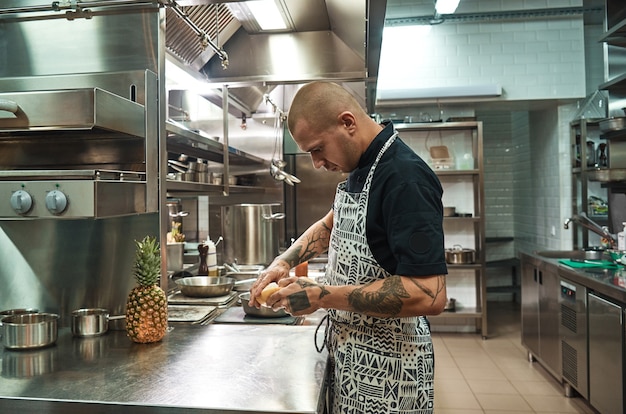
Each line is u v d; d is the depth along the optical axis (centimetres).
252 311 198
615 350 282
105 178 143
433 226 121
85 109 135
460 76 546
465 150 552
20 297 186
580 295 328
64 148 184
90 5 186
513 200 716
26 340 151
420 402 141
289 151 525
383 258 134
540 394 364
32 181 133
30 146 187
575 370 337
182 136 224
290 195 526
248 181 448
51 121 135
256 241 322
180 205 398
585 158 498
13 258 186
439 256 121
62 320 184
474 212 550
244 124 444
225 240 327
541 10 511
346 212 143
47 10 190
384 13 204
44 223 184
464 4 518
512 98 537
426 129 544
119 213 147
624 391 274
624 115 384
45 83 184
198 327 178
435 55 550
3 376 128
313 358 142
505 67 539
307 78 292
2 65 195
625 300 270
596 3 500
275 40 294
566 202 546
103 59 189
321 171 522
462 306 547
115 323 178
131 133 162
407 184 124
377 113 598
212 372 130
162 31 189
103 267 182
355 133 136
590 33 545
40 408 112
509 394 365
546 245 589
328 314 152
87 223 183
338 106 132
